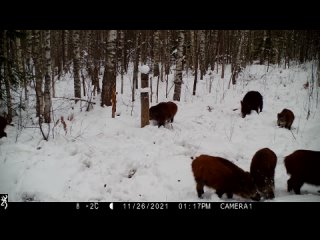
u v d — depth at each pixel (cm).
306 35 3638
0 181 857
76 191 830
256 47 3706
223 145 1150
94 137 1168
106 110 1526
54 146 1072
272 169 808
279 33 3547
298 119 1549
